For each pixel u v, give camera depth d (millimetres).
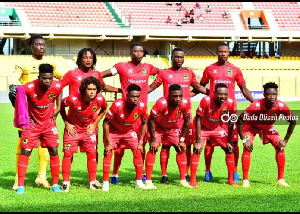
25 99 7426
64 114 7973
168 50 43281
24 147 7586
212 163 10977
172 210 6223
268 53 46844
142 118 8141
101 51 42781
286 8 46156
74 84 8344
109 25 41875
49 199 6965
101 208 6340
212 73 9172
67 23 41406
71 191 7684
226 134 8555
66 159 7801
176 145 8484
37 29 38625
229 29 43531
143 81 8812
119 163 8539
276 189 7852
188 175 9109
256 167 10273
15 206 6465
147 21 43375
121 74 8812
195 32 41281
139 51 8688
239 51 46688
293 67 43125
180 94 7945
